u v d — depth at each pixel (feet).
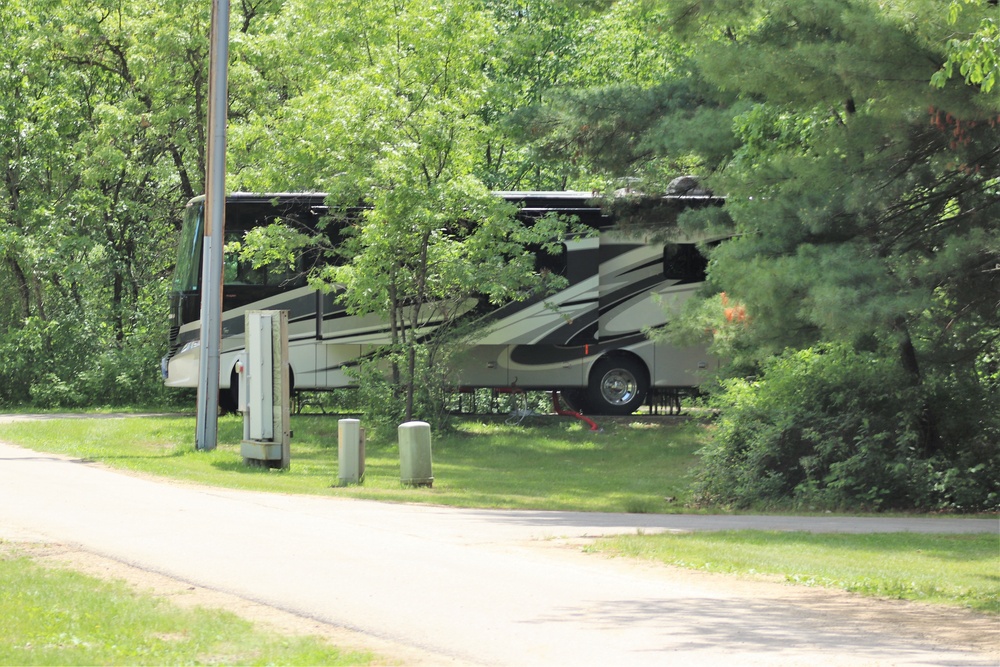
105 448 110.01
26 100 172.96
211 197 110.63
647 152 121.19
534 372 146.10
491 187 195.11
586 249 146.00
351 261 137.59
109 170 170.09
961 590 50.14
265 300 142.00
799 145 99.19
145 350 170.09
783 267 83.87
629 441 129.90
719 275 89.86
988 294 90.48
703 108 112.27
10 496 73.41
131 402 168.04
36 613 40.65
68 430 123.34
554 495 93.09
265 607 44.06
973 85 74.64
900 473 91.30
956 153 84.89
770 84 81.15
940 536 68.13
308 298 142.41
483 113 192.24
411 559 54.54
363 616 42.63
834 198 87.56
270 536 60.23
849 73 76.84
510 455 120.98
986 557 59.57
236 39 157.58
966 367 98.02
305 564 52.54
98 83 182.09
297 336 142.10
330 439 127.95
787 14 84.79
